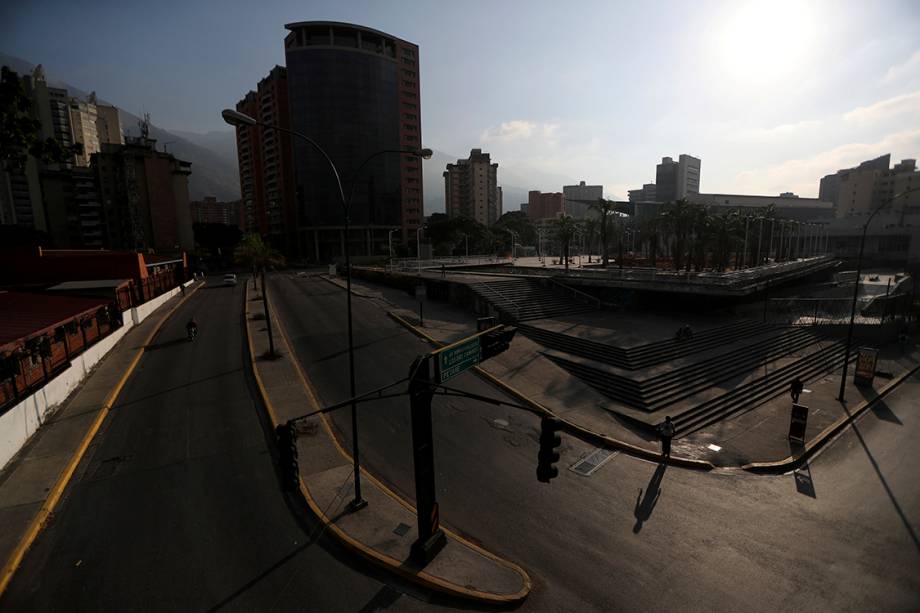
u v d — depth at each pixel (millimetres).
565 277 46219
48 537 12453
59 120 149000
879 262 106562
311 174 114938
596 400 23047
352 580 11211
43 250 43469
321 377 25016
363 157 116812
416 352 29281
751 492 15797
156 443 17688
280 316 39125
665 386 24203
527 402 22594
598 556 12281
